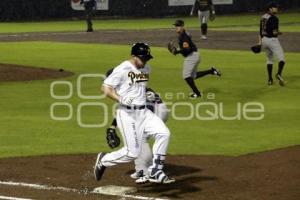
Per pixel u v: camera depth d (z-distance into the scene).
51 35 74.12
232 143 22.84
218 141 23.19
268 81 36.94
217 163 19.70
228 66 45.22
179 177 18.08
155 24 90.75
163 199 15.92
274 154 20.75
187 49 31.52
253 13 112.75
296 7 117.12
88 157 20.55
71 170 18.86
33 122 26.62
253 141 23.19
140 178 16.98
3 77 39.12
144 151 17.31
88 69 43.59
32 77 39.44
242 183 17.39
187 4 108.69
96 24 93.69
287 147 21.88
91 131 24.91
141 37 68.50
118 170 18.70
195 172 18.61
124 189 16.77
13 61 48.50
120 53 54.00
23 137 23.84
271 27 35.94
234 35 69.94
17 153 21.23
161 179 15.89
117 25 90.00
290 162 19.61
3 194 16.33
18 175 18.27
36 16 105.06
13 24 97.19
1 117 27.69
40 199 15.89
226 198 16.05
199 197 16.16
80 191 16.66
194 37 67.81
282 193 16.44
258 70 43.12
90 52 55.09
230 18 102.50
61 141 23.16
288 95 33.31
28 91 34.44
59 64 46.59
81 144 22.66
